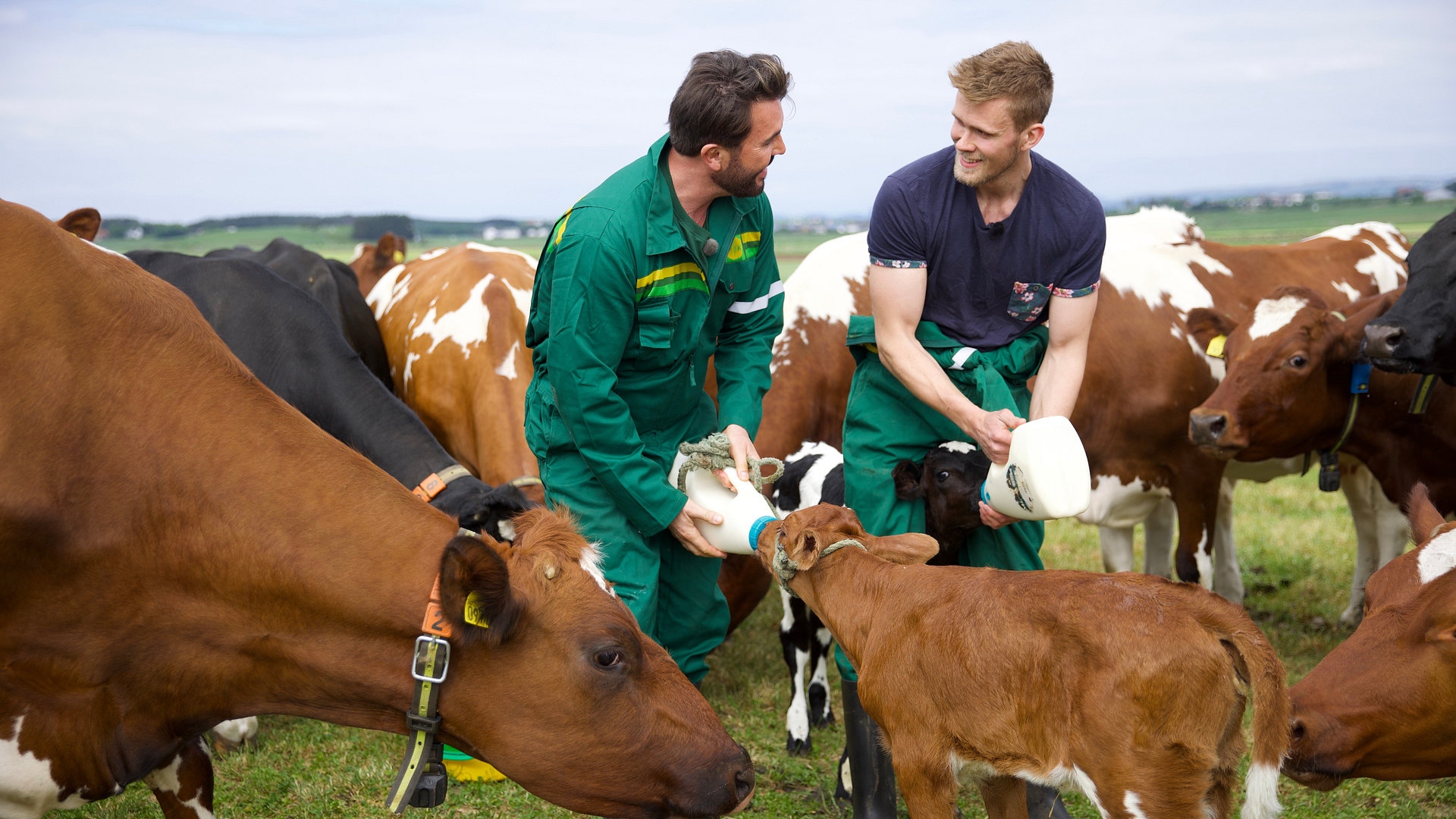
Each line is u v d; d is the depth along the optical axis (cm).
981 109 338
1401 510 569
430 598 258
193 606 268
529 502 397
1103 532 636
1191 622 282
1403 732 319
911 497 383
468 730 266
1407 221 6431
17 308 263
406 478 429
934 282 375
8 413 257
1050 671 293
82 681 269
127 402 268
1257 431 545
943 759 319
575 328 325
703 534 357
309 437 279
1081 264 365
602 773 266
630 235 325
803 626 484
